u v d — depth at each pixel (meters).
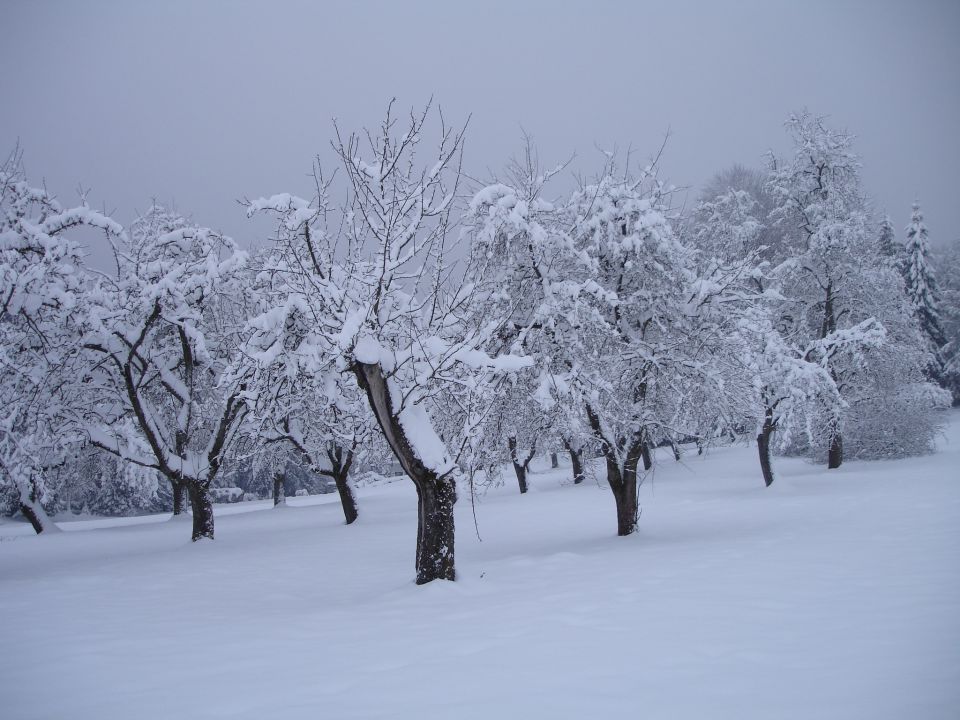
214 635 7.74
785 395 23.45
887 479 22.33
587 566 11.16
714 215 38.62
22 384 17.97
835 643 5.70
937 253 61.47
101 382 20.34
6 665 6.59
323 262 12.14
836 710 4.21
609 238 15.17
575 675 5.29
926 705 4.18
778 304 28.66
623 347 15.19
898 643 5.55
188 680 5.82
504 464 15.23
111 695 5.46
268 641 7.26
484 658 5.98
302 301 13.28
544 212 15.06
